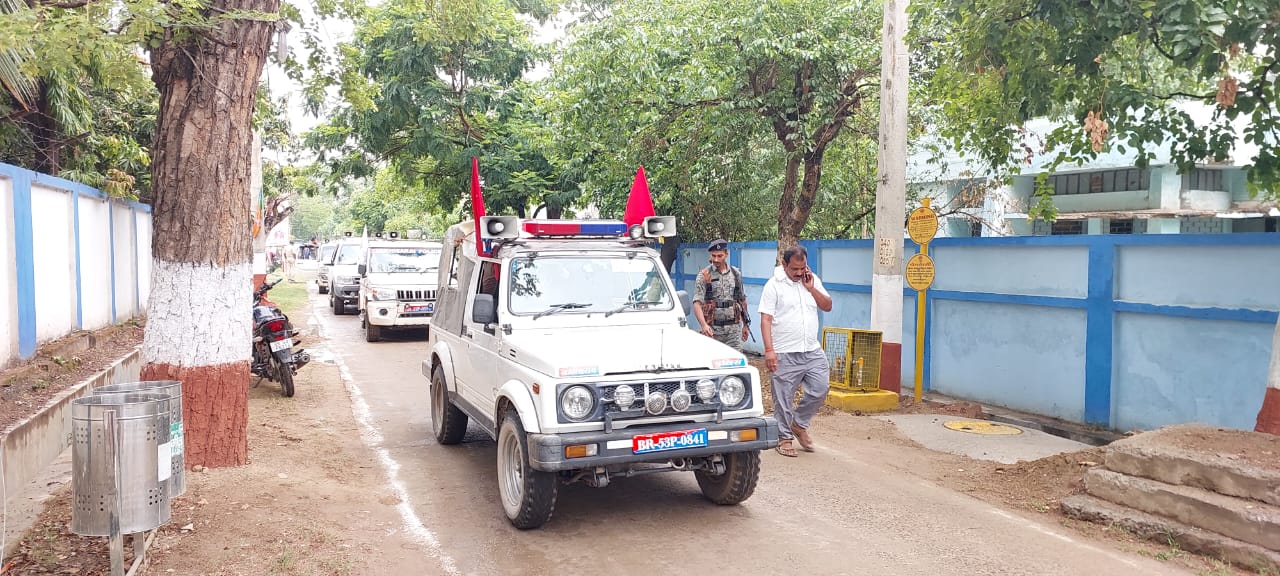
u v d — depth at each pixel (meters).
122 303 12.12
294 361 10.00
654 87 11.69
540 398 4.99
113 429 4.03
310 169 22.02
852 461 7.09
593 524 5.48
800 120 11.66
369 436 8.04
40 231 8.73
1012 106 8.47
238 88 6.17
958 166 17.00
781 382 7.17
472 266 7.09
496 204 19.00
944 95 9.60
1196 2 5.98
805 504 5.92
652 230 6.84
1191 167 7.52
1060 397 8.35
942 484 6.46
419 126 18.64
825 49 10.79
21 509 5.48
